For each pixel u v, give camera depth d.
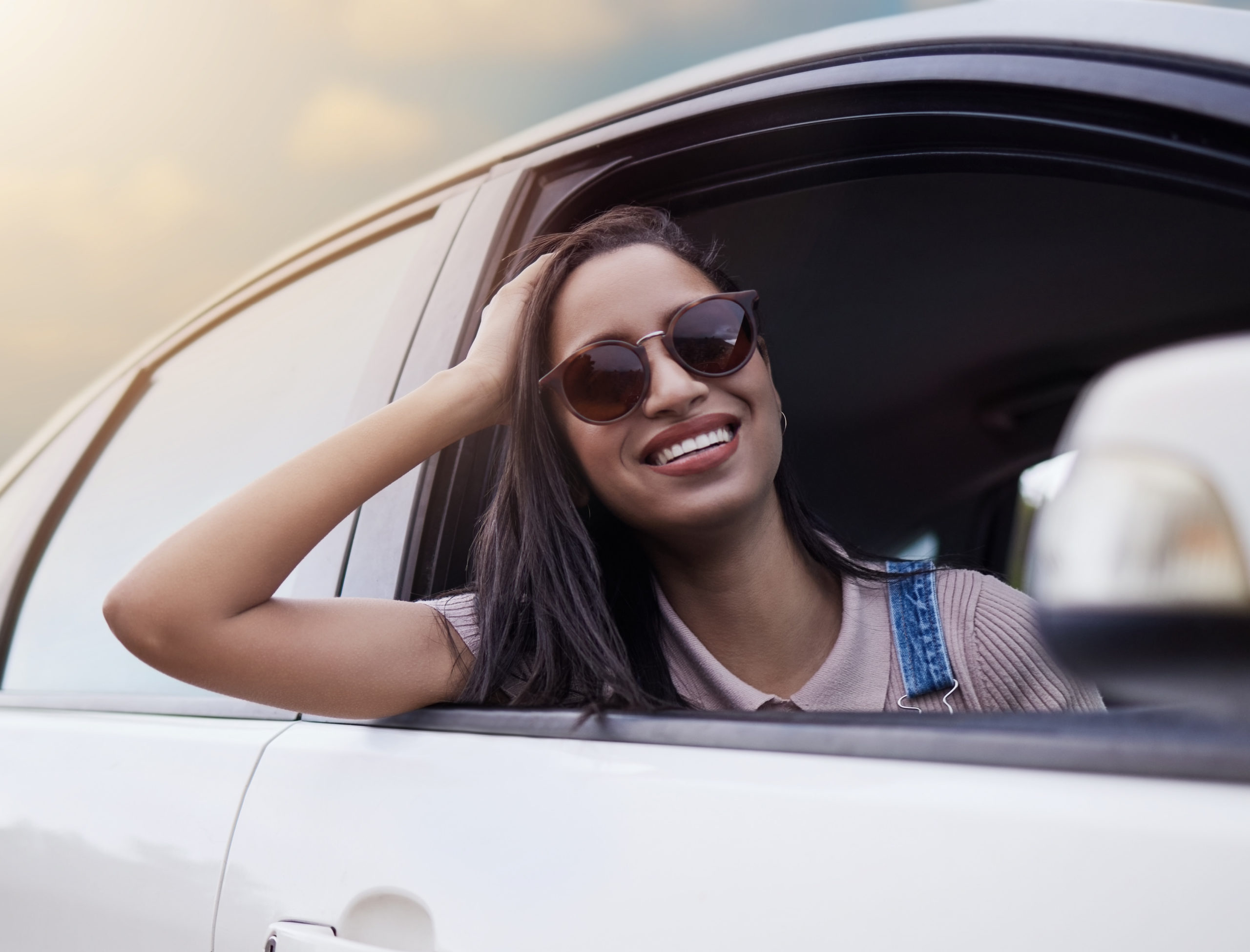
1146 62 0.97
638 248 1.26
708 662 1.28
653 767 0.85
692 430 1.17
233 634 1.10
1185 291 1.83
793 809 0.74
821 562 1.31
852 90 1.23
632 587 1.32
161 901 1.12
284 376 1.64
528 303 1.30
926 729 0.74
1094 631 0.38
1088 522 0.39
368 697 1.13
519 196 1.50
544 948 0.80
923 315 1.95
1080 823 0.62
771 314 1.90
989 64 1.10
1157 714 0.65
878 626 1.27
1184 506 0.37
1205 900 0.56
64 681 1.65
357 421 1.35
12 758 1.46
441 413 1.24
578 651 1.14
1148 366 0.40
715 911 0.73
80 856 1.24
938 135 1.23
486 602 1.24
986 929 0.62
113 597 1.10
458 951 0.85
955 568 1.34
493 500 1.33
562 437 1.29
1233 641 0.36
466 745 1.03
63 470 1.97
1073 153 1.10
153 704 1.44
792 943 0.69
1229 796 0.59
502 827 0.90
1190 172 0.98
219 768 1.20
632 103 1.46
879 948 0.65
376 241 1.73
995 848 0.64
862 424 2.28
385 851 0.96
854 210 1.57
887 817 0.70
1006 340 2.04
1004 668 1.22
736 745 0.83
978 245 1.71
